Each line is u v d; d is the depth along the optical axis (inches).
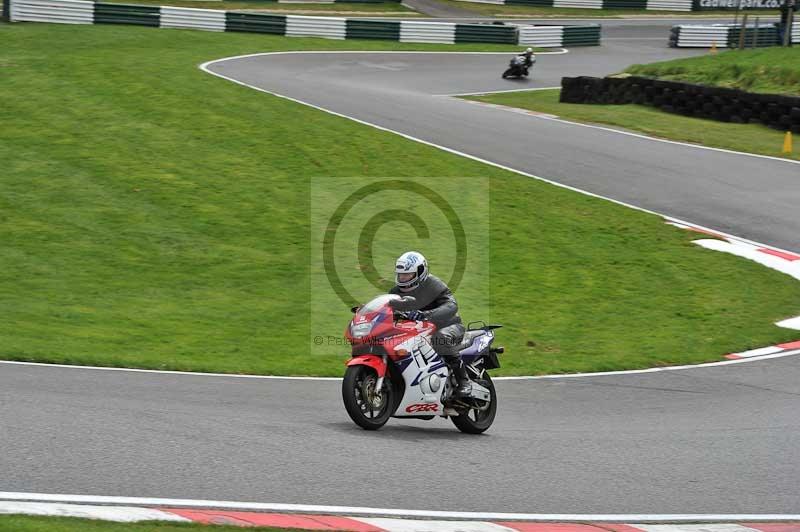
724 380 1290.6
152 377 1158.3
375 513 695.7
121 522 629.0
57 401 964.0
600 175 2448.3
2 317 1450.5
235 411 989.2
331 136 2600.9
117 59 3356.3
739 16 6446.9
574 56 4798.2
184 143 2466.8
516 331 1544.0
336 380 1235.9
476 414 1023.6
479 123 2957.7
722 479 853.2
